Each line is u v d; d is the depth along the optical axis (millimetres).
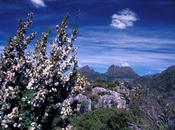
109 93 82312
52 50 13836
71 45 13992
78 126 47656
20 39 13953
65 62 13633
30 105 12766
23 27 14070
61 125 13562
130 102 90875
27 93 12984
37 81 13070
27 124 12586
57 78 13367
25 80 13539
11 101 12828
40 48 14078
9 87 12594
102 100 75500
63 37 13969
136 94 98938
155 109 98125
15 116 12367
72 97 14414
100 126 52438
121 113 63219
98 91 81438
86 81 14305
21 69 13430
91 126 49750
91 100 72000
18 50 13836
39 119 13102
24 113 12656
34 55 13977
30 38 14133
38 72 13148
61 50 13766
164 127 86875
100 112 59750
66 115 13500
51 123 13445
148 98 102875
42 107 13195
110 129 56188
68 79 13516
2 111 12594
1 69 13484
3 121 12320
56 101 13625
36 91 13078
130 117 65938
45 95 13125
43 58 14031
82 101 14656
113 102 78312
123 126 60219
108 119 57125
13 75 12945
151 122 83500
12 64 13516
